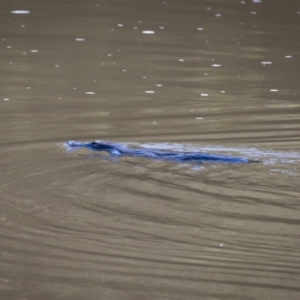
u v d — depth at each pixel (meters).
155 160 20.66
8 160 20.89
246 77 35.03
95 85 33.38
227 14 53.34
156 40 44.44
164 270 13.93
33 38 44.56
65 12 53.50
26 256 14.66
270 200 17.14
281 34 46.34
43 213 16.59
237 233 15.28
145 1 58.44
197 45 43.09
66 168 19.94
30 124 26.16
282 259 14.09
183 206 16.83
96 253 14.66
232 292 13.09
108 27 48.38
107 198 17.48
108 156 21.14
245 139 23.64
